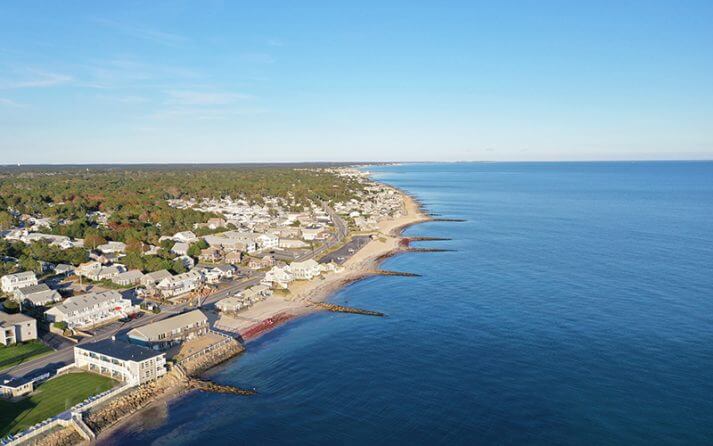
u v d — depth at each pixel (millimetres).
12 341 102250
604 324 112625
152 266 161250
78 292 138625
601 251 192375
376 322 119438
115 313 121375
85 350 92500
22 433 69812
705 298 129750
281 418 78000
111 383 86312
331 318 123250
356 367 94938
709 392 82375
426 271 168375
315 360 98562
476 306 128375
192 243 197875
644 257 179750
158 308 127375
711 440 69875
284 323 120250
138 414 79312
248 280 157375
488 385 86562
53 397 81062
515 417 76625
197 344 102562
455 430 73750
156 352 90875
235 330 114125
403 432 73625
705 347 99312
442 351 101125
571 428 73375
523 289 142000
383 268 174125
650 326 110812
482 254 193000
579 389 84250
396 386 87188
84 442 71688
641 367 91625
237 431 74750
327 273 167250
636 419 75188
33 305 124562
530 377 88875
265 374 92938
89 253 180000
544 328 111375
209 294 141000
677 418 75188
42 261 163875
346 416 78125
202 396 84812
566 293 136750
